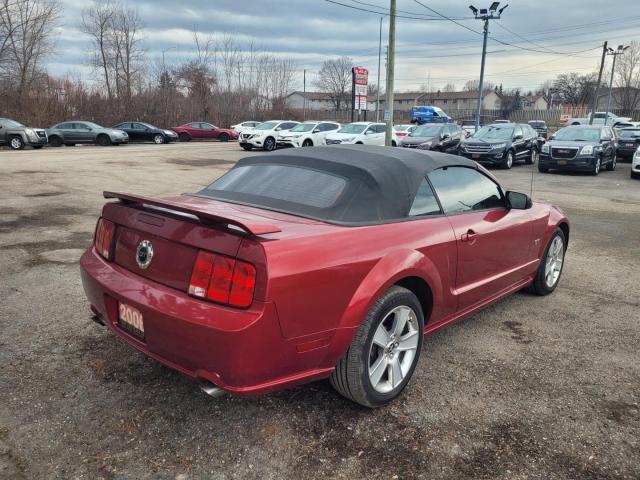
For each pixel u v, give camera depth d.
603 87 87.56
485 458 2.65
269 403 3.08
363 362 2.88
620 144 23.05
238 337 2.38
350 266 2.75
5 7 36.31
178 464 2.53
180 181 13.47
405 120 74.88
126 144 31.45
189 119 46.66
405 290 3.08
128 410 2.95
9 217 8.16
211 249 2.50
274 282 2.42
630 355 3.88
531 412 3.08
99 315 3.18
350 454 2.66
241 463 2.55
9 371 3.32
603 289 5.48
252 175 3.67
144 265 2.82
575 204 11.43
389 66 19.16
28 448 2.59
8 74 37.34
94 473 2.44
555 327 4.40
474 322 4.48
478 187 4.13
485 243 3.89
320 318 2.64
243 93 51.94
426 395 3.24
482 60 30.98
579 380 3.48
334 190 3.20
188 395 3.12
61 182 12.56
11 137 24.03
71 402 3.00
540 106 124.56
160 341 2.63
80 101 39.81
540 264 5.00
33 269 5.44
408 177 3.43
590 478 2.53
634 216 10.02
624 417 3.05
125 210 3.03
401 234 3.14
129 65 48.00
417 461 2.62
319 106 127.25
